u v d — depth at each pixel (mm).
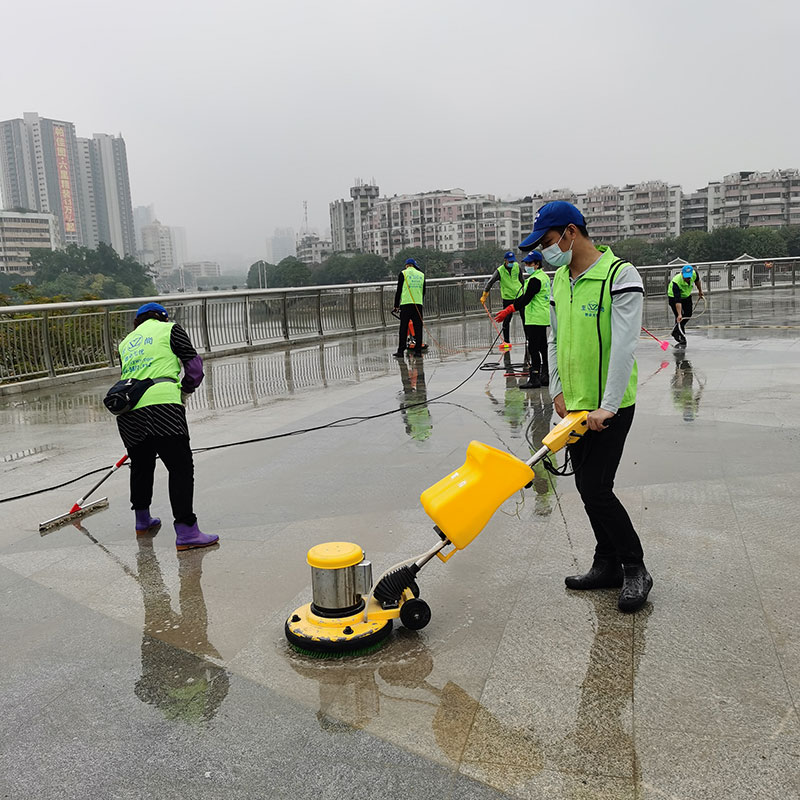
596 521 3422
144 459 4598
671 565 3771
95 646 3240
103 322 12070
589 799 2162
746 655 2904
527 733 2479
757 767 2268
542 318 9164
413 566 3148
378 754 2406
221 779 2324
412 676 2867
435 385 9930
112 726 2637
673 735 2438
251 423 7910
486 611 3373
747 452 5812
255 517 4887
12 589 3898
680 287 12328
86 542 4590
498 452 3074
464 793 2207
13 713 2740
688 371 9969
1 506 5387
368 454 6355
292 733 2541
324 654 3031
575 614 3311
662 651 2963
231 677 2928
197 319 13945
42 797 2281
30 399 10141
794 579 3557
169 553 4340
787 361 10500
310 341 16422
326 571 3082
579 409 3301
